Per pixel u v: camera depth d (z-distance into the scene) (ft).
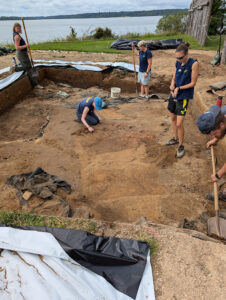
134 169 13.05
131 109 21.54
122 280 6.06
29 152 14.47
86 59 32.65
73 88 27.45
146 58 22.20
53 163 13.50
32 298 5.53
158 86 26.25
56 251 6.51
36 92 24.75
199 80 22.81
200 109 17.87
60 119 19.27
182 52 11.71
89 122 17.87
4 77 23.82
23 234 7.04
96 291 5.74
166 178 12.53
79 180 12.24
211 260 6.82
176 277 6.34
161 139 16.17
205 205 10.91
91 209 10.16
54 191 10.47
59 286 5.75
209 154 14.43
